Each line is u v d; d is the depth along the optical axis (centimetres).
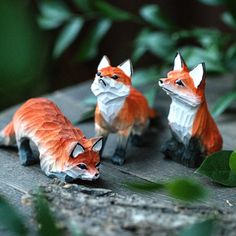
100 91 42
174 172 42
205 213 35
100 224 34
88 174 39
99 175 40
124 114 42
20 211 36
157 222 34
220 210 36
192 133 42
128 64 42
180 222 34
